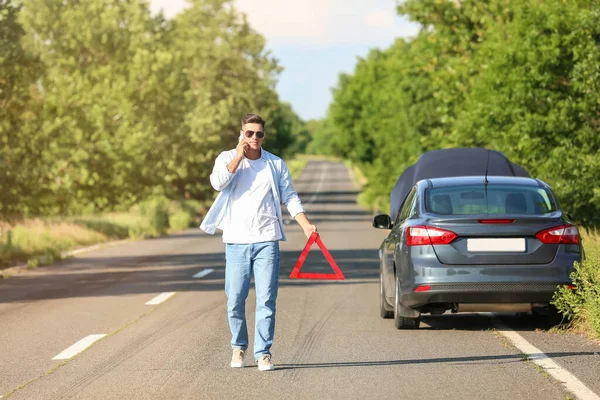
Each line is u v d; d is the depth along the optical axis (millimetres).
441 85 45000
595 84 27156
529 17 28938
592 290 12633
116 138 55781
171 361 11148
